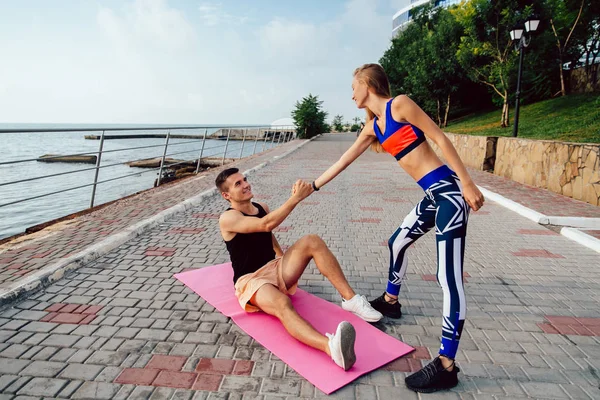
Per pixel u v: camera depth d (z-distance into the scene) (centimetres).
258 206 317
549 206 683
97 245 429
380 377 229
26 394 206
